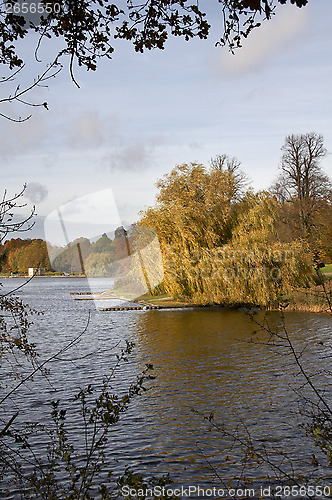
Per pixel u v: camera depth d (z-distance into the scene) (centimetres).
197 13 224
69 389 1116
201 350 1620
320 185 4250
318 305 2330
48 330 2245
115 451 758
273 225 2939
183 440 808
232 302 2780
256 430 840
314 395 1026
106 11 222
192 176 3158
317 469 660
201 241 2905
